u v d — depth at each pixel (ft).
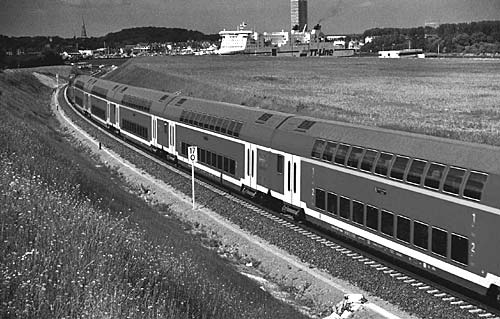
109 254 46.16
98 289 40.55
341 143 82.48
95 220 54.85
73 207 57.88
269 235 87.97
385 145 74.33
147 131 171.53
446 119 202.39
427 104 249.55
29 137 107.04
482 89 316.60
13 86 329.93
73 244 45.96
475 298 63.31
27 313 34.94
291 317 55.57
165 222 90.22
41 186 63.98
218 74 432.25
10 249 42.52
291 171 94.07
